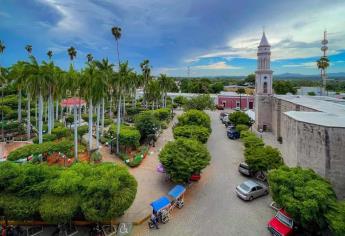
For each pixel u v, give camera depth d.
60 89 33.09
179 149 23.73
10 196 15.85
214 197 22.34
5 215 16.00
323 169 18.08
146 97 68.56
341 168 17.48
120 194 16.31
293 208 14.74
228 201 21.64
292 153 22.61
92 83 31.47
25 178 16.17
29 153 25.20
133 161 29.92
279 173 17.33
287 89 89.81
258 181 25.59
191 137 31.56
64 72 32.28
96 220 15.52
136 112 63.06
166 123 56.34
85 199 15.94
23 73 30.00
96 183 16.02
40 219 17.70
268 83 47.31
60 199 15.70
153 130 40.38
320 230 15.06
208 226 18.03
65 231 16.59
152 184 24.73
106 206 15.73
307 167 19.58
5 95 67.38
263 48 46.59
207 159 23.89
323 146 18.05
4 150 34.69
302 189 15.34
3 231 16.36
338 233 12.65
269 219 18.92
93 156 30.45
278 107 41.47
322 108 28.72
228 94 87.25
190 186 24.52
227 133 46.84
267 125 47.94
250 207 20.67
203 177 26.75
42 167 17.83
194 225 18.14
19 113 47.31
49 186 16.20
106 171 18.02
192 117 40.53
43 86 30.39
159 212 18.42
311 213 14.14
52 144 27.69
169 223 18.36
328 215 13.80
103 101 40.53
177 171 21.97
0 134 42.34
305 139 19.78
